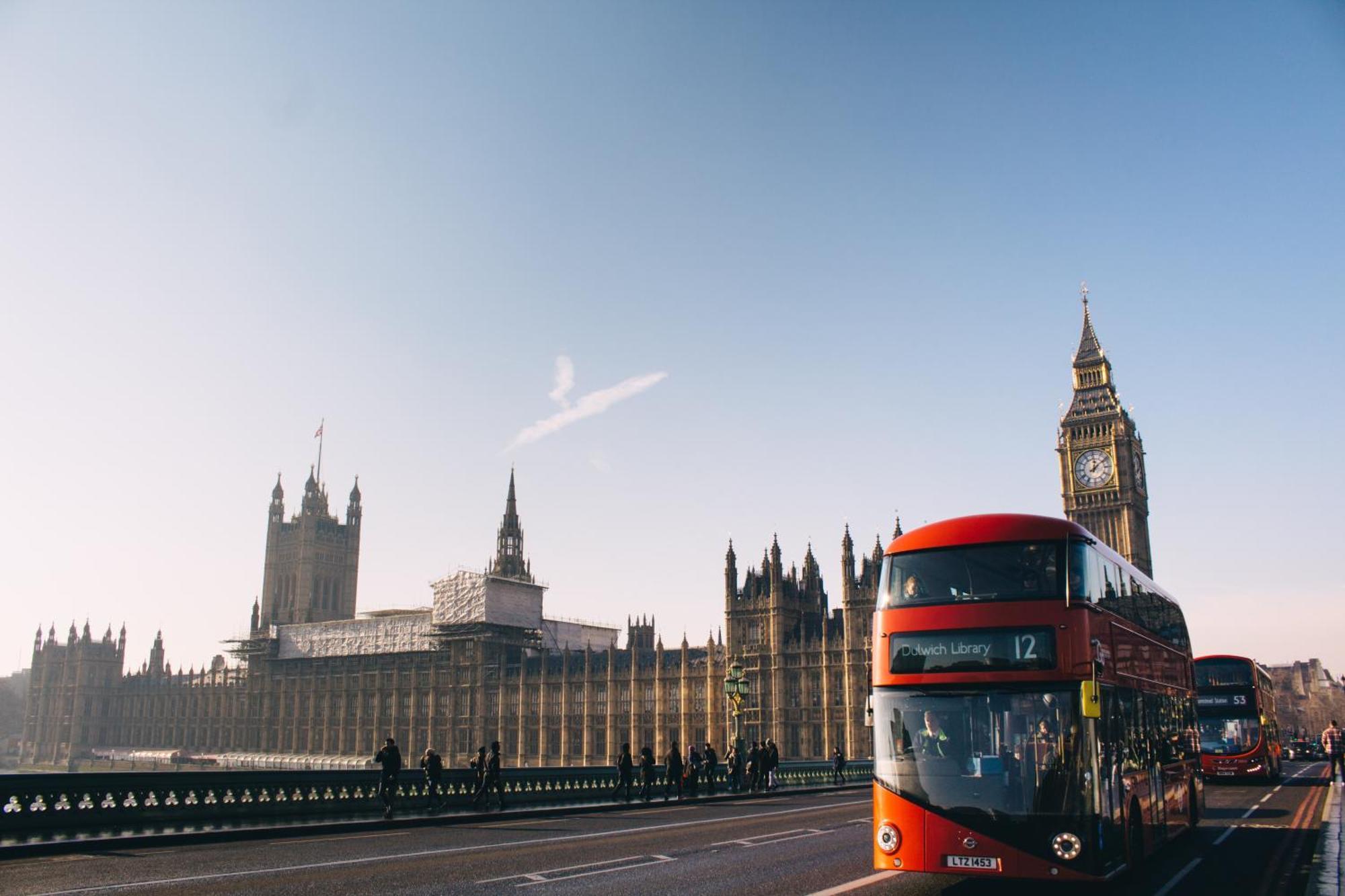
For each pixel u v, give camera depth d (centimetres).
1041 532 1967
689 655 14238
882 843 1902
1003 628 1914
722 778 5816
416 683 17662
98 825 3036
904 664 1975
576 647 18888
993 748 1862
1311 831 3180
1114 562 2277
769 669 13050
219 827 3119
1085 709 1816
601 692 15150
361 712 18638
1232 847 2798
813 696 12625
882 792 1925
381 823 3425
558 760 15325
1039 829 1797
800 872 2261
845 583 12338
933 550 2025
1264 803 4184
